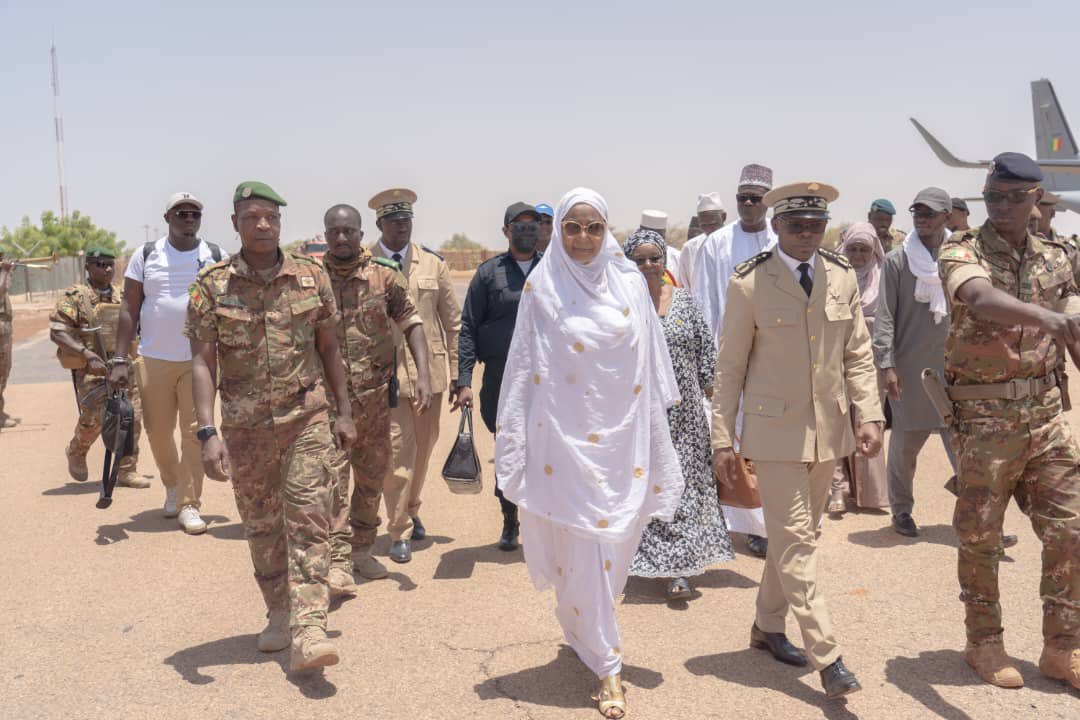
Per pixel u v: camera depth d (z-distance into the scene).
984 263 4.21
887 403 8.03
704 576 5.92
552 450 4.19
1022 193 4.12
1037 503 4.29
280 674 4.48
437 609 5.34
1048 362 4.23
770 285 4.31
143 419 7.20
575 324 4.17
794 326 4.27
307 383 4.57
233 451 4.56
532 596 5.54
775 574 4.52
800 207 4.24
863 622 5.01
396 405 5.90
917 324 6.52
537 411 4.23
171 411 7.19
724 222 9.32
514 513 6.50
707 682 4.34
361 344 5.70
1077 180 32.56
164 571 6.07
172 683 4.40
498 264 6.50
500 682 4.38
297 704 4.17
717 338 7.08
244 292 4.48
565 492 4.15
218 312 4.43
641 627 5.05
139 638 4.96
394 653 4.72
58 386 16.05
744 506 5.61
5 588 5.76
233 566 6.17
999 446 4.20
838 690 3.98
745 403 4.40
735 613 5.24
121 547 6.60
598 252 4.23
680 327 5.63
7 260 11.48
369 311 5.70
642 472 4.24
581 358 4.15
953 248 4.26
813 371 4.27
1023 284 4.22
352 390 5.67
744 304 4.37
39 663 4.64
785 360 4.29
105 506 7.04
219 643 4.88
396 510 6.28
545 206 7.68
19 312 39.41
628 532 4.12
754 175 6.89
